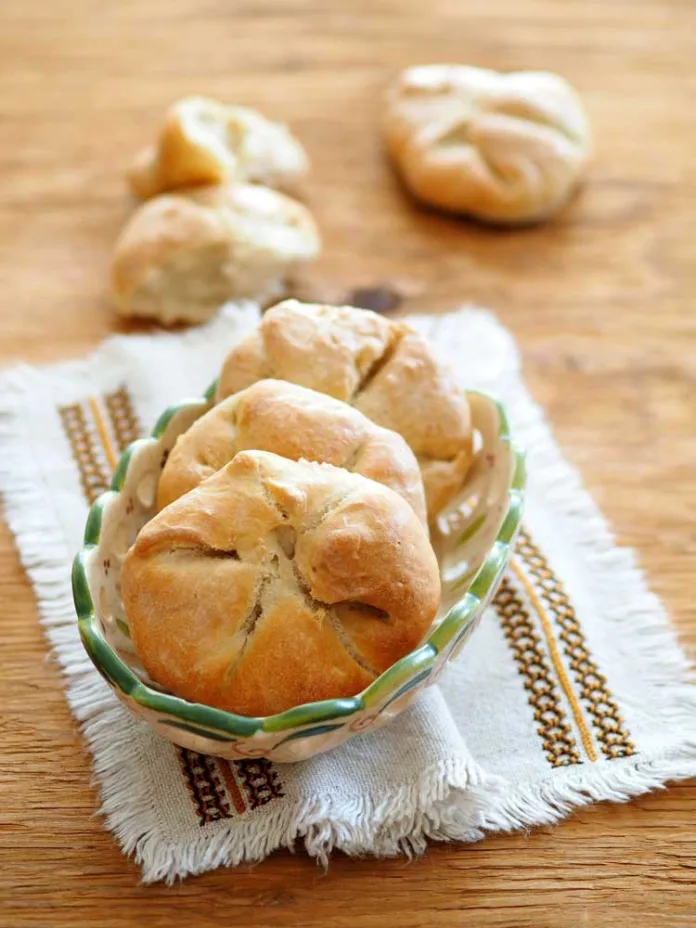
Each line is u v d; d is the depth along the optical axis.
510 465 0.50
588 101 0.78
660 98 0.78
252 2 0.82
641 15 0.83
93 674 0.51
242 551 0.45
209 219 0.64
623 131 0.76
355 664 0.45
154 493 0.50
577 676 0.52
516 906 0.47
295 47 0.79
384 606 0.45
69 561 0.55
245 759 0.49
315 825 0.48
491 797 0.49
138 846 0.47
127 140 0.74
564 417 0.63
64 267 0.68
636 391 0.64
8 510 0.56
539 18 0.82
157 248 0.63
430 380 0.50
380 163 0.74
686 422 0.63
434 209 0.72
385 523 0.45
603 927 0.47
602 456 0.61
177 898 0.47
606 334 0.66
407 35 0.80
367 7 0.82
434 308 0.67
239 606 0.44
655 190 0.73
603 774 0.50
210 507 0.45
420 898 0.47
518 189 0.69
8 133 0.74
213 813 0.48
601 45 0.81
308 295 0.67
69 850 0.48
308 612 0.44
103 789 0.49
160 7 0.81
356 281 0.68
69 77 0.77
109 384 0.61
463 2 0.83
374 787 0.48
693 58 0.80
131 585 0.45
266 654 0.44
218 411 0.49
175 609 0.44
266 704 0.44
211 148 0.66
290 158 0.70
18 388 0.61
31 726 0.51
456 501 0.52
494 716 0.51
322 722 0.43
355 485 0.45
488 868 0.48
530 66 0.79
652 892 0.47
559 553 0.56
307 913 0.47
